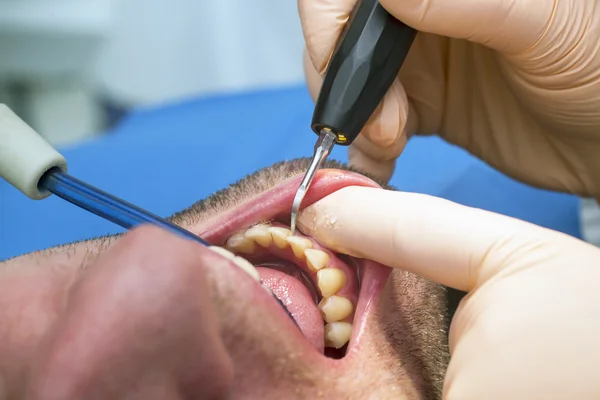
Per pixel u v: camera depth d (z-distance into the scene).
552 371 0.47
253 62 2.11
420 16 0.73
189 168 1.38
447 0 0.74
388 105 0.80
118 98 2.11
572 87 0.87
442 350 0.67
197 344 0.40
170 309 0.39
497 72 1.00
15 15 1.82
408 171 1.31
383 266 0.63
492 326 0.50
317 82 0.97
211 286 0.45
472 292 0.55
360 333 0.60
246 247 0.69
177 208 1.28
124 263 0.39
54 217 1.29
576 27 0.82
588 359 0.46
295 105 1.55
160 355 0.39
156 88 2.11
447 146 1.38
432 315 0.67
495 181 1.28
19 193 1.36
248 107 1.58
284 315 0.50
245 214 0.67
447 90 1.04
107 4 1.93
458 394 0.50
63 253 0.56
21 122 0.63
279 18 2.06
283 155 1.39
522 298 0.50
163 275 0.39
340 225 0.62
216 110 1.58
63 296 0.47
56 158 0.62
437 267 0.56
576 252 0.52
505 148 1.05
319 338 0.63
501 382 0.48
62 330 0.39
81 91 2.04
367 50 0.71
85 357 0.38
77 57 1.98
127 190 1.32
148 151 1.43
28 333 0.45
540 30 0.80
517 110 1.02
